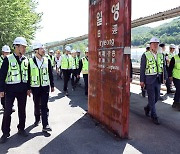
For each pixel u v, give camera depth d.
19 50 5.06
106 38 5.52
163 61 6.20
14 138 5.18
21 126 5.33
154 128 5.69
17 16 23.28
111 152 4.40
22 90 5.13
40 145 4.80
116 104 5.15
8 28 22.73
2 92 4.89
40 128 5.83
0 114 7.14
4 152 4.49
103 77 5.76
